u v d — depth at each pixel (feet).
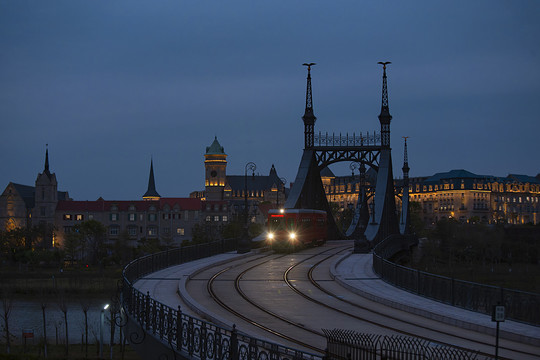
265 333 93.15
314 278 164.76
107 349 225.97
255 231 574.15
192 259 203.72
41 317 292.81
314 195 300.20
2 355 212.64
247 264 203.21
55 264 516.32
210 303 123.03
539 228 654.12
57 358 211.00
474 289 107.76
